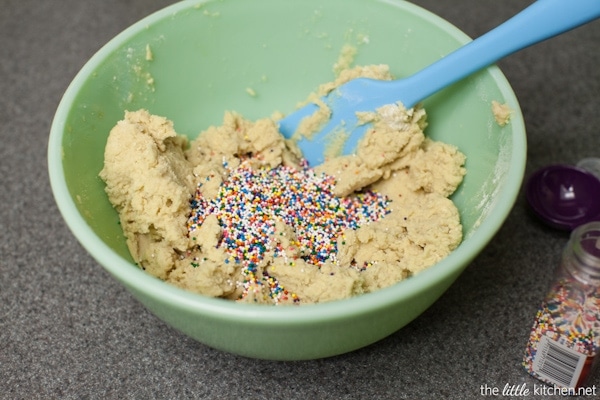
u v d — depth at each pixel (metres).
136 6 0.77
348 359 0.49
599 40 0.72
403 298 0.39
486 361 0.49
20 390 0.47
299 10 0.55
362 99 0.53
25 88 0.68
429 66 0.50
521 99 0.67
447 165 0.51
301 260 0.48
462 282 0.53
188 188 0.51
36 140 0.63
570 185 0.57
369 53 0.56
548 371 0.47
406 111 0.51
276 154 0.55
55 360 0.49
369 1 0.54
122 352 0.49
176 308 0.39
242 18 0.55
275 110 0.59
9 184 0.60
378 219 0.52
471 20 0.74
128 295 0.53
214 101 0.58
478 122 0.50
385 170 0.53
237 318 0.38
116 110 0.52
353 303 0.38
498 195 0.44
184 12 0.54
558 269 0.47
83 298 0.52
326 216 0.52
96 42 0.72
